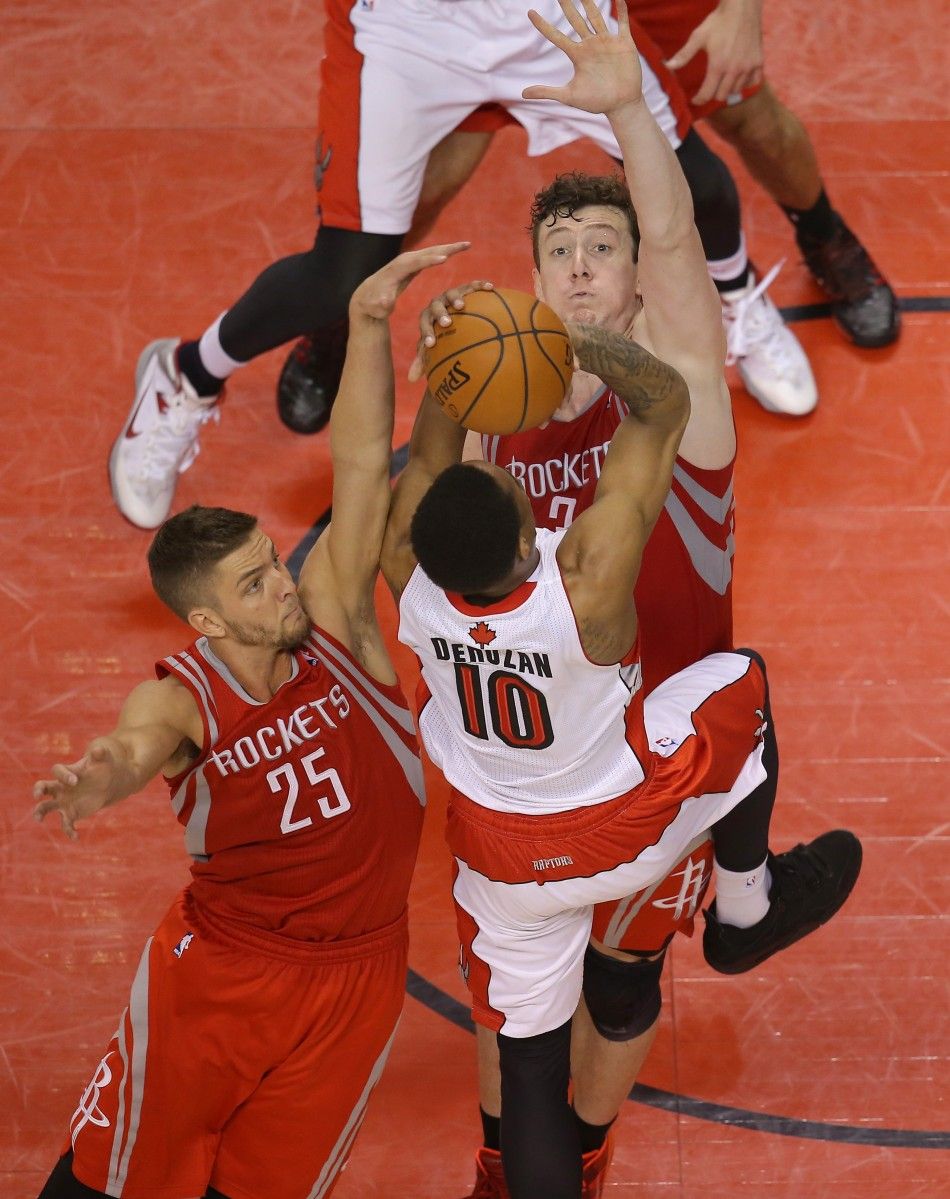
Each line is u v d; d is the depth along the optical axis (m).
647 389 9.84
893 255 21.25
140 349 20.48
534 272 12.60
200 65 24.31
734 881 12.70
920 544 18.34
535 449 11.97
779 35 24.41
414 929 15.59
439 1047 14.73
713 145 22.89
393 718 11.87
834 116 23.16
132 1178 11.71
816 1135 13.89
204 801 11.50
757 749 11.98
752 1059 14.45
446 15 15.34
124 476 18.42
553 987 11.71
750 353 19.22
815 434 19.45
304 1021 11.62
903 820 16.05
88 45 24.61
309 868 11.59
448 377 10.27
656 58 16.05
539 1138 11.66
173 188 22.50
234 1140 11.97
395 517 11.23
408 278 10.55
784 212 20.33
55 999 15.05
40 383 20.20
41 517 18.97
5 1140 14.08
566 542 10.11
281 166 22.81
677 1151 13.82
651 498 10.17
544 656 10.11
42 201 22.31
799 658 17.41
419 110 15.71
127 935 15.53
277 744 11.30
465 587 9.95
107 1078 11.73
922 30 24.47
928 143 22.75
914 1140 13.81
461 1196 13.62
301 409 19.50
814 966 15.11
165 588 10.98
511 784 11.02
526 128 16.16
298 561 18.42
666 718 11.52
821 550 18.34
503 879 11.27
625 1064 12.84
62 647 17.78
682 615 12.23
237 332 17.30
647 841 11.12
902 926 15.32
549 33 10.50
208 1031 11.52
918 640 17.53
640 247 11.25
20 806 16.48
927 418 19.58
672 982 15.08
